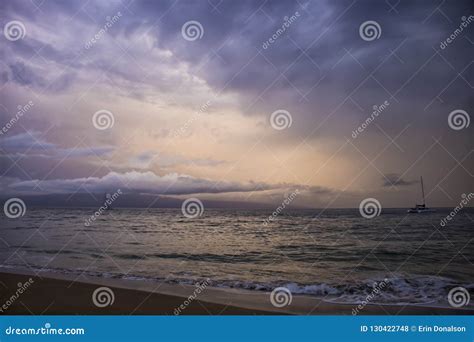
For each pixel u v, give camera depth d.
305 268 7.25
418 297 5.04
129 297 4.87
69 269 7.08
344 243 10.55
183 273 6.74
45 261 7.91
